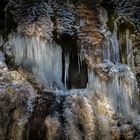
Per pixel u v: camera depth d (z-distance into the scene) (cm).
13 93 521
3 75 538
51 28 619
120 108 612
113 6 671
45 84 587
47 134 521
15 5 612
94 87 625
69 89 627
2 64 549
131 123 603
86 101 571
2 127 498
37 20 611
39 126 521
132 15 662
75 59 640
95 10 660
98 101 601
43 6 621
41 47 605
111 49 652
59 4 635
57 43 623
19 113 512
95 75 628
